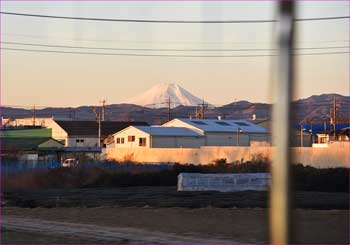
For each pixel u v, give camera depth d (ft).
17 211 124.47
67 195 159.02
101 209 124.16
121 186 199.93
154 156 325.62
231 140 453.99
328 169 188.03
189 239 80.38
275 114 24.35
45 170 199.62
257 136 465.06
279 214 24.30
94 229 93.66
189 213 112.57
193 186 167.02
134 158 333.42
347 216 101.55
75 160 302.66
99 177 200.75
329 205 122.93
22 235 87.25
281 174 24.21
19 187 173.68
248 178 166.50
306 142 471.21
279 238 24.16
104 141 536.42
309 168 194.59
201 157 307.58
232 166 222.69
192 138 439.63
